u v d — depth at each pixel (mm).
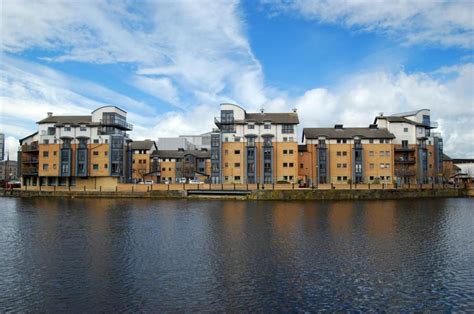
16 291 15688
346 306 14164
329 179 80750
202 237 27203
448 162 103625
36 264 19766
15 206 50906
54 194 68688
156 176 105750
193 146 132500
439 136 87125
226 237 27172
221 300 14695
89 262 20156
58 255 21719
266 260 20547
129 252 22438
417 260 20641
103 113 80875
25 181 83562
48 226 32438
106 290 15789
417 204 52938
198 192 64750
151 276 17688
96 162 79125
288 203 55219
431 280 17203
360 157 80750
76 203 55500
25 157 84500
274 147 77750
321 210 44969
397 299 14875
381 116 89062
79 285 16406
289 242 25297
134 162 106062
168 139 125438
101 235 28047
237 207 49094
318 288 16047
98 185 79188
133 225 33000
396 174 81000
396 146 83562
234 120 78750
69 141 79312
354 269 18859
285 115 82938
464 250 23062
